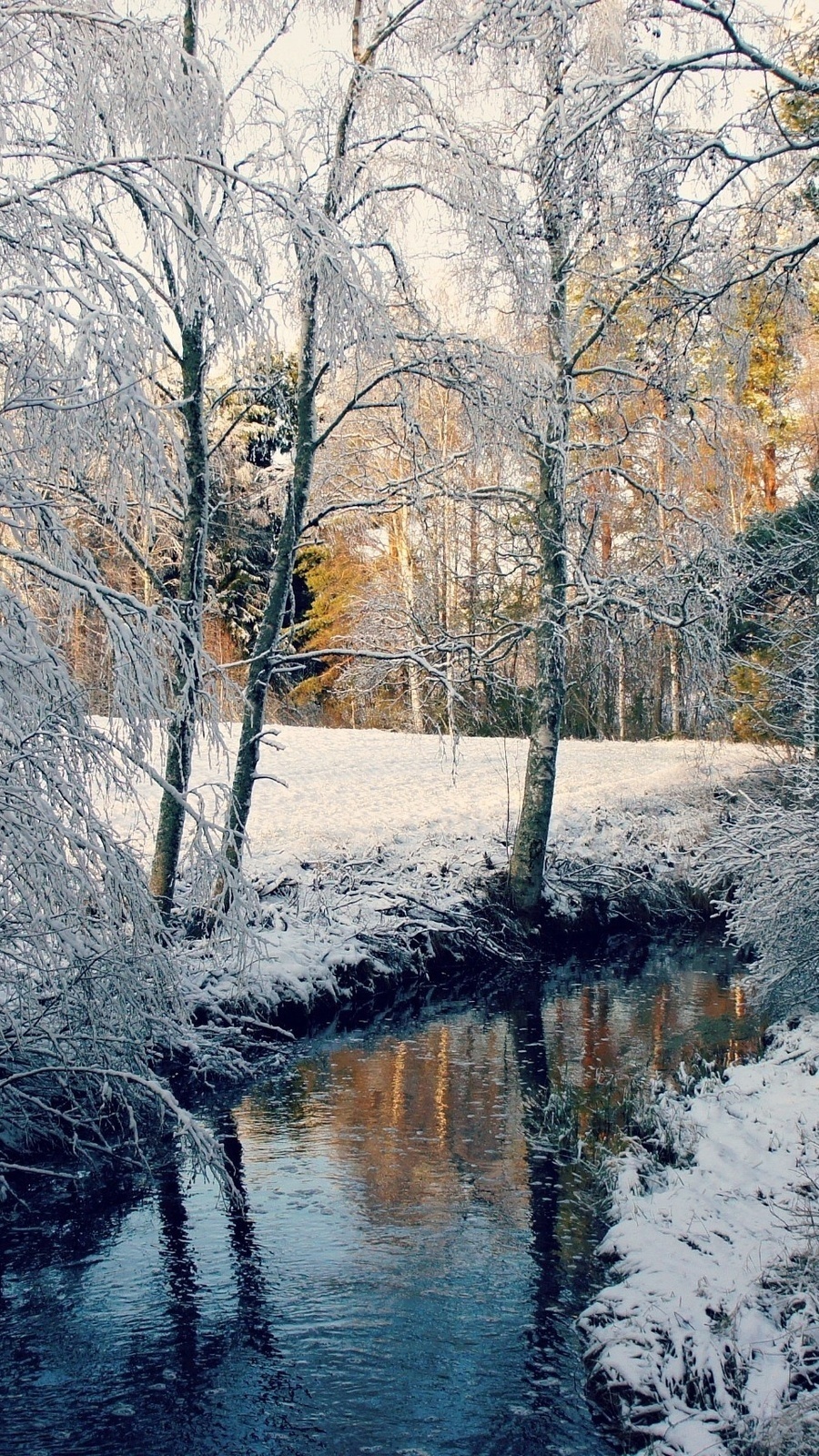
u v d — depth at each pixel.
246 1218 7.62
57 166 7.36
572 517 17.05
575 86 8.35
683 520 16.97
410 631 17.14
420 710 30.17
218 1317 6.33
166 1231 7.43
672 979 15.70
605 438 17.23
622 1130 9.05
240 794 13.12
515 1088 10.51
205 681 7.91
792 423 23.19
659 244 8.97
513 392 12.67
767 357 19.48
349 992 13.33
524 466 14.66
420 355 12.76
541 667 17.38
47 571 6.66
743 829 11.73
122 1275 6.82
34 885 6.64
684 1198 7.07
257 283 9.64
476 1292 6.56
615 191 8.78
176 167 8.01
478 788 23.28
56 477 6.95
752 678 19.58
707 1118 8.55
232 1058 10.48
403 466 15.58
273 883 15.22
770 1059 10.21
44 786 6.86
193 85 8.20
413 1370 5.80
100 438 6.70
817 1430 4.55
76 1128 8.44
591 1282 6.64
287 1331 6.16
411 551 25.06
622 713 34.28
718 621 15.66
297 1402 5.54
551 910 17.86
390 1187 8.15
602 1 8.58
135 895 7.28
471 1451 5.12
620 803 22.94
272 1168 8.52
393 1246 7.18
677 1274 6.07
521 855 17.50
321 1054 11.68
